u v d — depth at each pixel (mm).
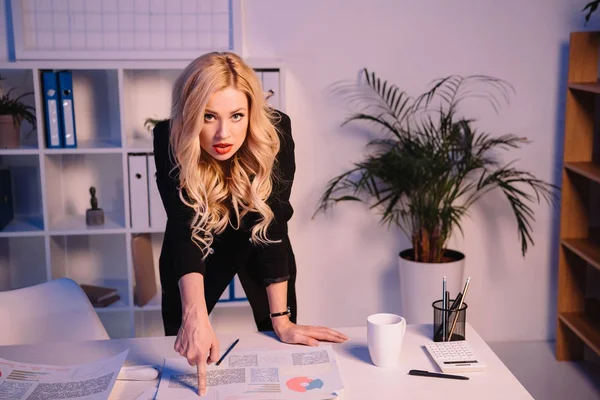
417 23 3273
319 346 1745
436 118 3354
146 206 3133
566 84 3357
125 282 3445
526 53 3326
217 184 1885
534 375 3215
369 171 3113
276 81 3104
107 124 3340
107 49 3162
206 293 2201
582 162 3176
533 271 3539
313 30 3246
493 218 3482
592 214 3521
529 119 3385
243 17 3211
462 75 3328
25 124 3320
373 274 3494
